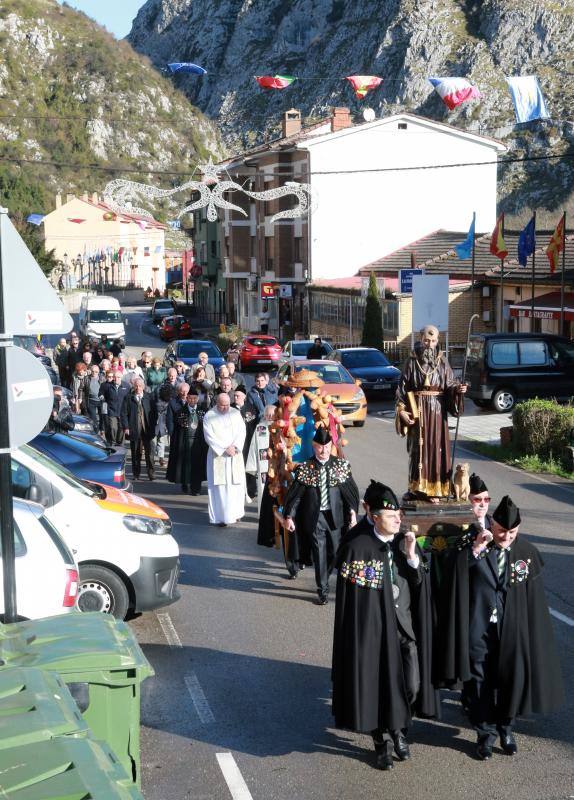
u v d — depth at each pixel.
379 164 53.47
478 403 26.34
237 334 51.78
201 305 82.50
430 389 7.16
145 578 8.80
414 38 143.50
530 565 6.21
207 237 75.12
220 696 7.43
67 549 7.56
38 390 6.14
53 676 4.22
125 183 23.39
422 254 49.47
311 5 172.88
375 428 23.52
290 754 6.41
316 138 52.66
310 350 31.80
